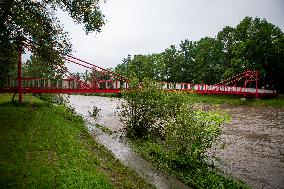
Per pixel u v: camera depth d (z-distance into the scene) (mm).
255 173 16078
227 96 78562
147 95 22344
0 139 15914
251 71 76938
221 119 15414
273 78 84625
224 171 16109
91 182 11859
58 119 24078
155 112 22219
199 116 15914
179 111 16750
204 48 100375
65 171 12430
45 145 15703
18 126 19000
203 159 17703
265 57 81000
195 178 14531
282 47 80688
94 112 36094
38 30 20000
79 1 20734
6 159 13125
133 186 13250
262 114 47562
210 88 62219
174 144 16703
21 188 10500
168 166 16141
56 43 22062
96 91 36594
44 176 11641
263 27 82812
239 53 82375
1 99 37000
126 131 24422
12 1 18875
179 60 108500
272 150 21422
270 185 14453
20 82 30750
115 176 14117
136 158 17719
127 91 22906
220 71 94875
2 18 18922
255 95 75188
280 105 60375
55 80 34844
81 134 22109
